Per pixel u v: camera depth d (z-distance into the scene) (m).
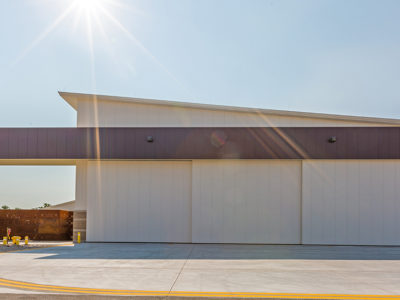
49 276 7.87
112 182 16.06
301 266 9.35
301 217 15.30
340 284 7.20
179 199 15.90
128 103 17.23
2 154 15.98
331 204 15.24
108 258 10.80
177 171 16.02
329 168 15.39
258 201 15.51
